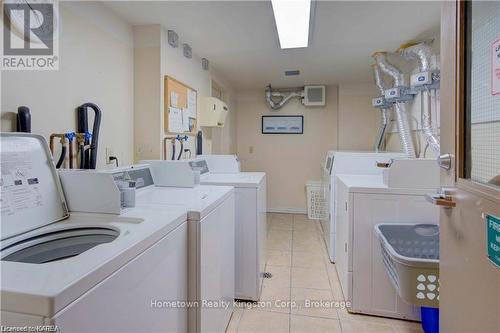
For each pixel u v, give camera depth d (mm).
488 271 765
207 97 3109
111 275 768
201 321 1316
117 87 2125
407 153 2666
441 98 1076
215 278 1532
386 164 2002
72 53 1704
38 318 593
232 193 1930
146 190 1809
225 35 2514
